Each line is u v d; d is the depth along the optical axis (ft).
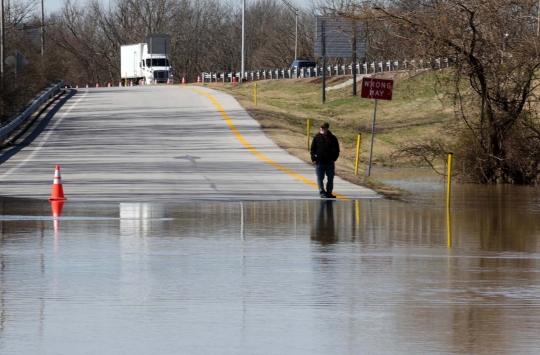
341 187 140.15
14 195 123.95
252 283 61.72
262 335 46.70
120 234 86.79
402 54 164.86
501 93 170.19
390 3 171.73
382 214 107.45
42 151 201.98
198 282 61.93
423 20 160.86
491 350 43.73
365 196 129.08
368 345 44.62
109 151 201.26
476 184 174.19
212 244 80.74
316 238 85.35
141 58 588.91
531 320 50.37
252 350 43.68
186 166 171.63
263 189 134.92
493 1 158.40
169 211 107.04
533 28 164.14
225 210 108.68
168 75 572.51
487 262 71.51
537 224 98.78
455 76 168.35
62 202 116.06
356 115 335.88
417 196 137.90
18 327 48.14
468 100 174.50
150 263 69.97
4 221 96.32
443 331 47.67
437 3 163.22
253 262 70.90
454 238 86.33
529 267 69.10
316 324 49.32
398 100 352.49
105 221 96.99
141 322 49.55
